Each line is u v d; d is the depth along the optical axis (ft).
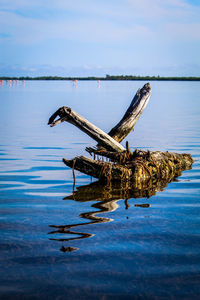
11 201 20.88
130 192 23.38
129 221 17.04
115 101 128.47
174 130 56.13
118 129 32.19
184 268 12.21
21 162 33.30
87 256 13.11
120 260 12.80
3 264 12.52
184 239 14.70
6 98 151.64
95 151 29.48
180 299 10.51
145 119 73.82
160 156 29.50
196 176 28.27
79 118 27.43
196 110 94.73
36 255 13.20
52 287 11.14
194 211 18.75
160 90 256.32
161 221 17.06
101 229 15.90
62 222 16.90
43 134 53.36
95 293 10.82
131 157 28.84
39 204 20.24
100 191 23.66
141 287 11.11
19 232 15.56
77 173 29.32
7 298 10.59
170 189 24.11
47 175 28.40
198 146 41.34
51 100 136.05
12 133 53.72
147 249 13.71
